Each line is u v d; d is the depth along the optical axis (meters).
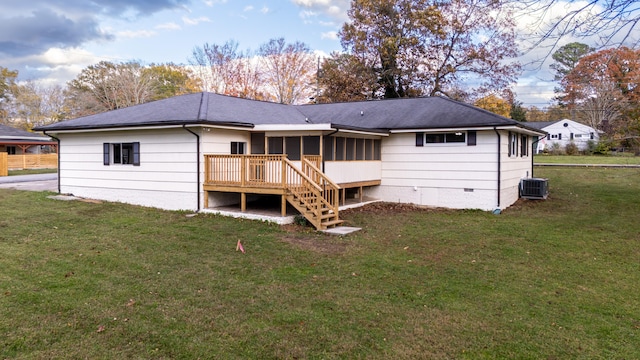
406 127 14.48
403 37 28.52
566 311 5.38
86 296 5.54
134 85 43.47
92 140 14.41
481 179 13.77
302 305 5.42
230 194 13.02
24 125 49.66
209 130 12.11
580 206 14.10
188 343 4.33
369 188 15.87
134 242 8.45
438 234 9.87
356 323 4.90
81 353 4.09
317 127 11.81
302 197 10.63
